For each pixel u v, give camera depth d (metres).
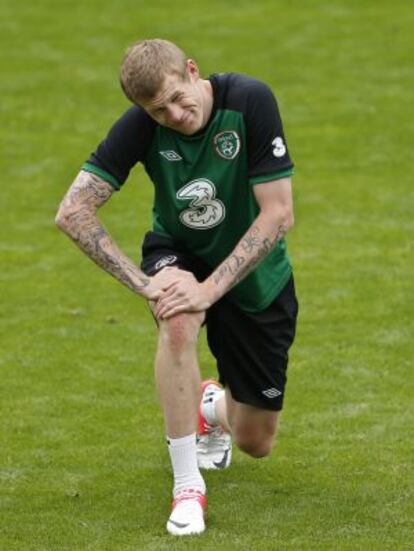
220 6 64.75
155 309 19.25
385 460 22.89
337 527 19.73
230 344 20.58
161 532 19.66
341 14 62.91
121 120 19.39
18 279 34.38
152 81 18.12
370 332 29.97
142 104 18.39
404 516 20.22
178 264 20.03
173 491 20.47
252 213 19.66
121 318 31.38
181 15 63.31
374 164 44.44
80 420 25.22
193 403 19.41
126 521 20.25
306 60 56.47
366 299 32.28
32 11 64.56
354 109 50.38
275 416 21.06
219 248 20.00
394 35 59.50
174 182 19.42
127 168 19.47
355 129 48.12
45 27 62.09
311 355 28.56
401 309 31.47
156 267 20.02
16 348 29.33
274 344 20.53
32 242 37.66
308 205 40.31
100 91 53.41
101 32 61.12
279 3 64.94
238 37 59.62
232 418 21.34
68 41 59.97
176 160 19.23
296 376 27.36
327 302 32.09
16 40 60.22
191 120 18.52
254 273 20.03
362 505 20.75
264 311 20.42
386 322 30.59
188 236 19.97
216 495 21.33
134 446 23.88
